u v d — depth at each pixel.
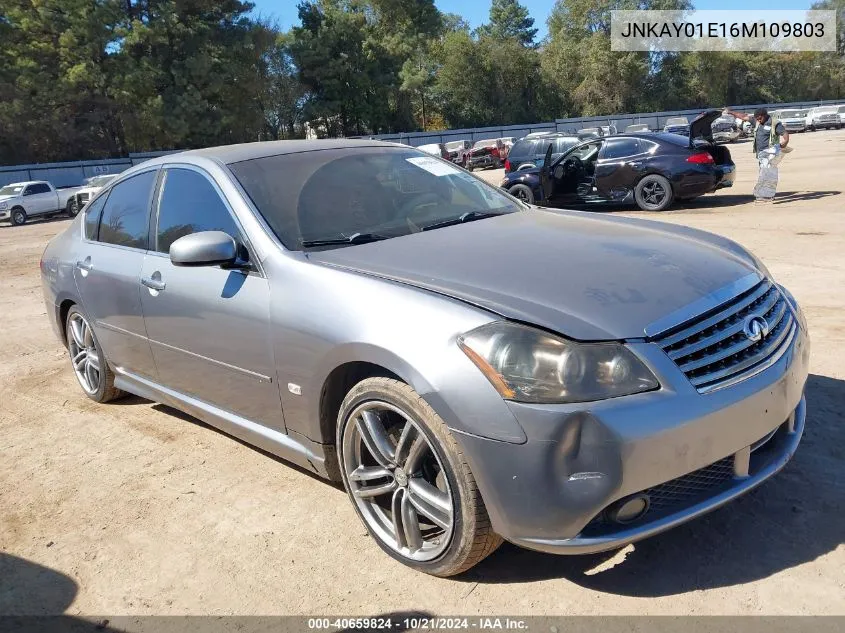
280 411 3.04
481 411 2.24
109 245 4.16
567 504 2.19
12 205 24.00
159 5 40.47
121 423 4.37
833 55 71.75
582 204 13.24
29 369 5.72
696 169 11.90
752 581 2.44
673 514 2.30
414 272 2.70
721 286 2.57
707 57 66.88
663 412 2.18
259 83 45.66
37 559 2.97
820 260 7.24
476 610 2.43
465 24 87.75
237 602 2.59
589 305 2.35
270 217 3.17
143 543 3.02
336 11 57.12
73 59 40.09
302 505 3.21
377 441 2.64
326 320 2.68
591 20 68.69
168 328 3.54
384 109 58.12
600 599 2.42
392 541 2.73
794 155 23.88
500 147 35.66
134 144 44.50
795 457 3.22
